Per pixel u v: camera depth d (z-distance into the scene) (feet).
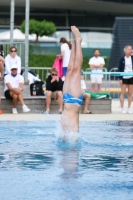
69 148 37.32
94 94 84.64
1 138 43.01
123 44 183.62
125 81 84.79
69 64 39.81
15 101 81.00
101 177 26.81
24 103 83.20
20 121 61.67
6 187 24.38
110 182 25.59
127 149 37.17
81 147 37.99
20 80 81.61
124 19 184.14
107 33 250.37
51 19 245.45
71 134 39.75
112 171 28.50
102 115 78.54
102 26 250.98
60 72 87.97
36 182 25.44
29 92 88.94
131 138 43.91
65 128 39.86
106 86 104.22
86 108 83.35
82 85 83.35
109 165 30.35
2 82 86.69
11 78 81.41
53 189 23.98
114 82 112.27
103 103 84.79
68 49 87.30
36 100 83.66
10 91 80.79
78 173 27.78
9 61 85.40
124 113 84.58
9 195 22.85
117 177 26.86
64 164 30.42
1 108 82.17
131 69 85.25
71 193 23.25
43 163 30.71
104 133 48.01
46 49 219.82
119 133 48.14
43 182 25.44
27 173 27.63
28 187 24.38
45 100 83.76
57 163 30.81
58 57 88.07
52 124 56.85
